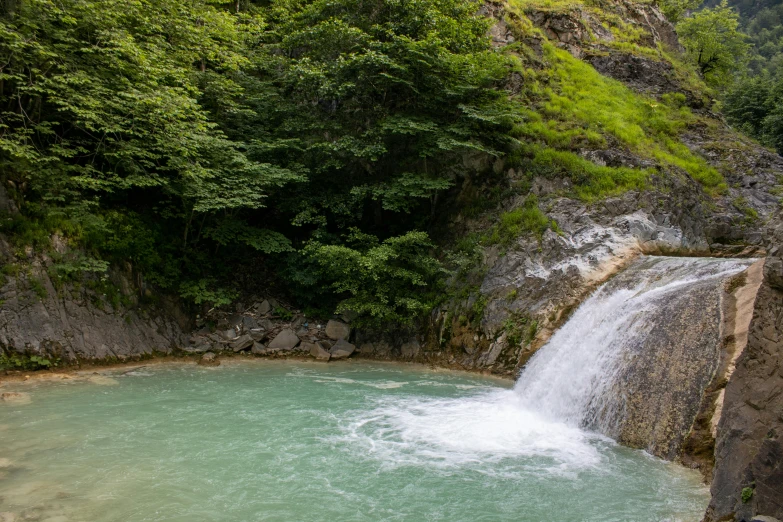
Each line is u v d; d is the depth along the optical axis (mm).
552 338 11641
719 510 4414
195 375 12016
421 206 17328
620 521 5480
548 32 21609
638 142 16797
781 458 3902
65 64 12219
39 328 11383
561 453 7449
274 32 19219
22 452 7047
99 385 10727
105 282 12812
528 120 16719
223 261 16375
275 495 6051
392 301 15117
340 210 16297
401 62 15695
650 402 7684
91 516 5344
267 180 15250
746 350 4812
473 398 10586
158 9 15172
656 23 25688
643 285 10961
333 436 8133
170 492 6020
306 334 15312
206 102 16641
